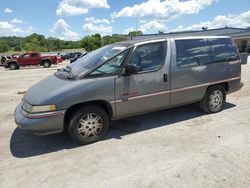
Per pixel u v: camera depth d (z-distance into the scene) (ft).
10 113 20.90
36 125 12.30
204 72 16.71
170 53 15.26
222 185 9.66
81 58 16.69
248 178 10.03
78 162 11.96
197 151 12.45
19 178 10.82
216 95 17.92
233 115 17.66
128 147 13.25
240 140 13.48
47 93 12.77
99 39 269.85
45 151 13.34
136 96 14.38
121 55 14.01
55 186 10.15
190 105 20.06
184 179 10.15
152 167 11.18
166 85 15.24
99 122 13.94
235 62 18.31
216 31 136.77
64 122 13.34
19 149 13.73
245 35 124.26
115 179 10.41
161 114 18.30
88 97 13.05
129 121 17.11
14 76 53.83
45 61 87.15
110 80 13.55
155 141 13.83
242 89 26.22
